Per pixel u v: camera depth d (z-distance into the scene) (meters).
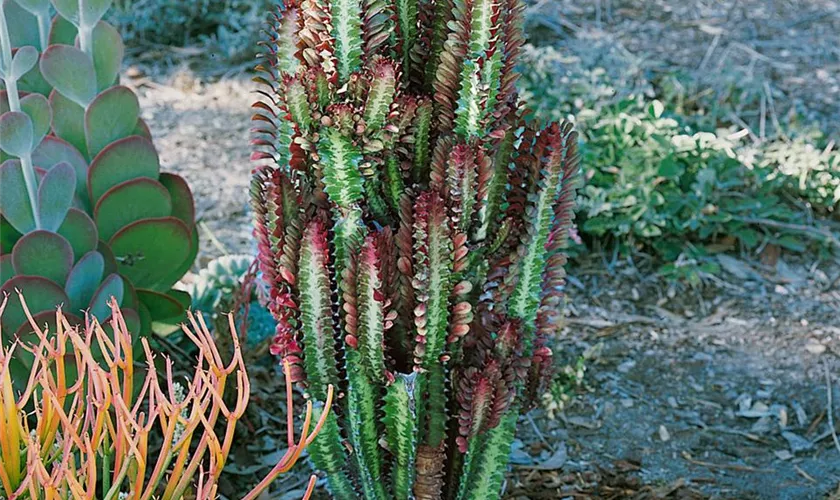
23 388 2.22
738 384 2.64
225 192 3.17
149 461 2.32
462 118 1.98
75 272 2.25
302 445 1.81
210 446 1.79
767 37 4.07
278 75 2.02
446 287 1.98
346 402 2.05
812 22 4.22
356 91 1.96
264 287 2.41
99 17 2.30
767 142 3.25
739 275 2.93
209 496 1.80
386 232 1.97
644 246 3.00
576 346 2.72
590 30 4.08
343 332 2.03
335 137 1.95
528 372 2.08
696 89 3.53
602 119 3.11
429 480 2.06
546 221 2.01
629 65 3.52
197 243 2.46
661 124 3.04
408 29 2.03
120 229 2.33
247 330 2.55
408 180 2.03
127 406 1.83
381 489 2.10
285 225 2.00
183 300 2.45
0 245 2.30
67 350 2.21
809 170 3.09
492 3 1.93
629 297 2.87
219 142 3.38
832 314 2.82
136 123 2.39
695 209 2.95
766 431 2.53
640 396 2.60
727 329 2.78
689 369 2.67
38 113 2.20
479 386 1.99
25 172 2.21
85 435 1.79
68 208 2.25
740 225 2.98
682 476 2.43
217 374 1.82
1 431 1.78
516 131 2.04
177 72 3.75
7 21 2.36
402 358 2.04
